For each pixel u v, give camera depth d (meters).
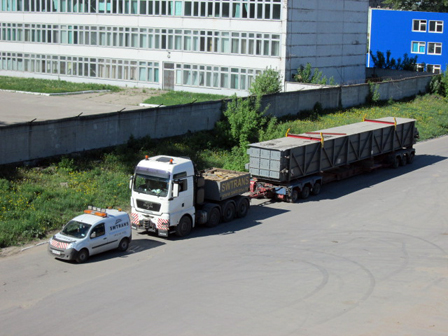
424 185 30.56
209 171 25.69
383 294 17.27
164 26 57.47
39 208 23.59
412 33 73.94
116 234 20.36
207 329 14.82
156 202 21.80
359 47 61.09
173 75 58.09
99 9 60.72
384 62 74.94
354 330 15.00
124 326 14.92
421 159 37.28
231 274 18.55
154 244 21.53
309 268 19.19
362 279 18.36
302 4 52.56
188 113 35.78
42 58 65.25
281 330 14.86
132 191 22.39
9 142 27.11
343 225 24.02
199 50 56.12
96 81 62.47
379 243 21.81
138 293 16.98
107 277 18.19
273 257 20.19
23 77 66.75
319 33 55.25
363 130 31.62
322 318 15.61
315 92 45.22
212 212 23.52
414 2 86.56
